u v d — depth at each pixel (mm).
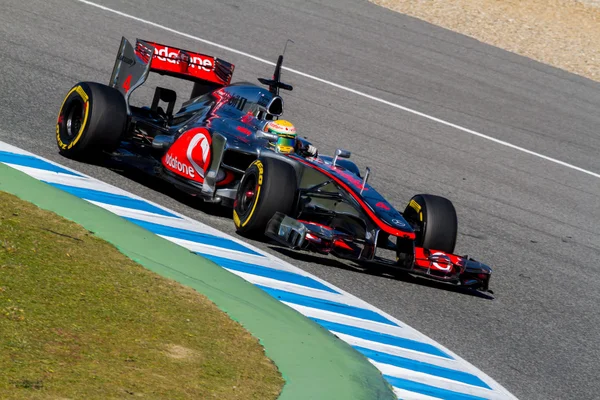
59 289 20922
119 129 33938
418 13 87312
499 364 25766
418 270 29922
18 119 38938
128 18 64250
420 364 23766
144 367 18047
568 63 82562
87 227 27000
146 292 22516
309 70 63938
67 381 16453
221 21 69750
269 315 23906
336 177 31781
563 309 32969
